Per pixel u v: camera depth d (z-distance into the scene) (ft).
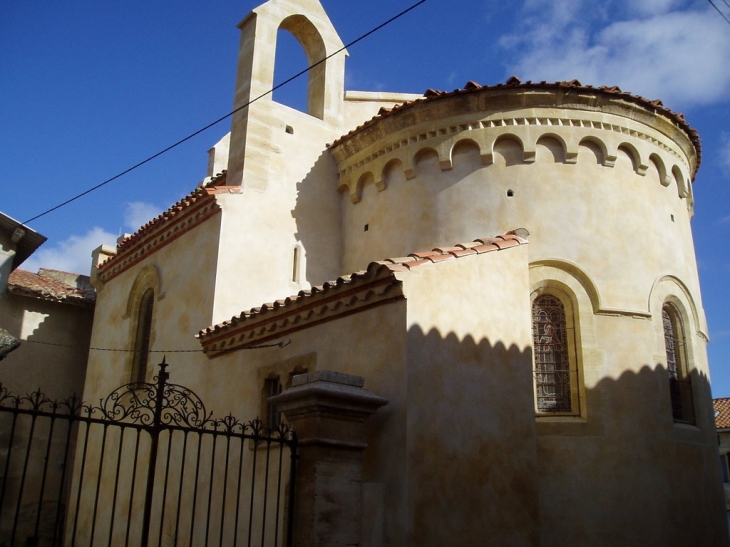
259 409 40.34
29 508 61.31
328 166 56.59
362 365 34.78
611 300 43.16
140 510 47.93
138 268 58.95
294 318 39.75
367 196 52.90
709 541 41.75
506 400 36.63
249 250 50.03
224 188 50.26
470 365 35.42
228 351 45.09
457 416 33.78
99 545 51.44
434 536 30.86
